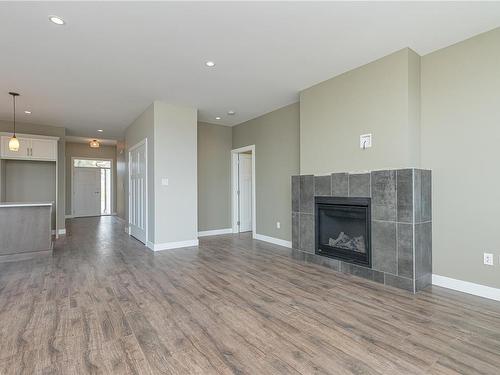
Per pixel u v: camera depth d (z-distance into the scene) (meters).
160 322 2.34
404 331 2.20
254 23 2.65
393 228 3.13
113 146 10.88
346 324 2.31
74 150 10.14
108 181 10.92
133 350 1.94
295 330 2.21
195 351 1.93
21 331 2.19
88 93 4.50
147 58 3.34
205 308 2.61
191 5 2.37
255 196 6.14
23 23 2.61
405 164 3.10
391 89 3.24
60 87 4.22
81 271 3.75
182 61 3.43
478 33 2.85
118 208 9.78
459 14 2.52
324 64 3.52
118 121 6.34
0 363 1.79
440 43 3.04
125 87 4.26
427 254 3.16
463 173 2.98
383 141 3.30
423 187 3.11
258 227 6.05
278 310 2.57
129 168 6.72
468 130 2.95
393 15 2.54
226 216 6.83
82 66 3.54
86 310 2.56
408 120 3.09
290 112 5.25
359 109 3.56
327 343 2.03
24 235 4.39
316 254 4.04
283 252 4.83
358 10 2.46
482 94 2.85
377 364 1.79
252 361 1.83
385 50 3.18
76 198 10.27
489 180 2.81
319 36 2.88
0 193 6.14
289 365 1.78
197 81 4.06
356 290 3.05
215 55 3.29
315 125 4.14
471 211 2.93
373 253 3.33
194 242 5.37
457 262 3.03
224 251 4.91
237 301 2.77
